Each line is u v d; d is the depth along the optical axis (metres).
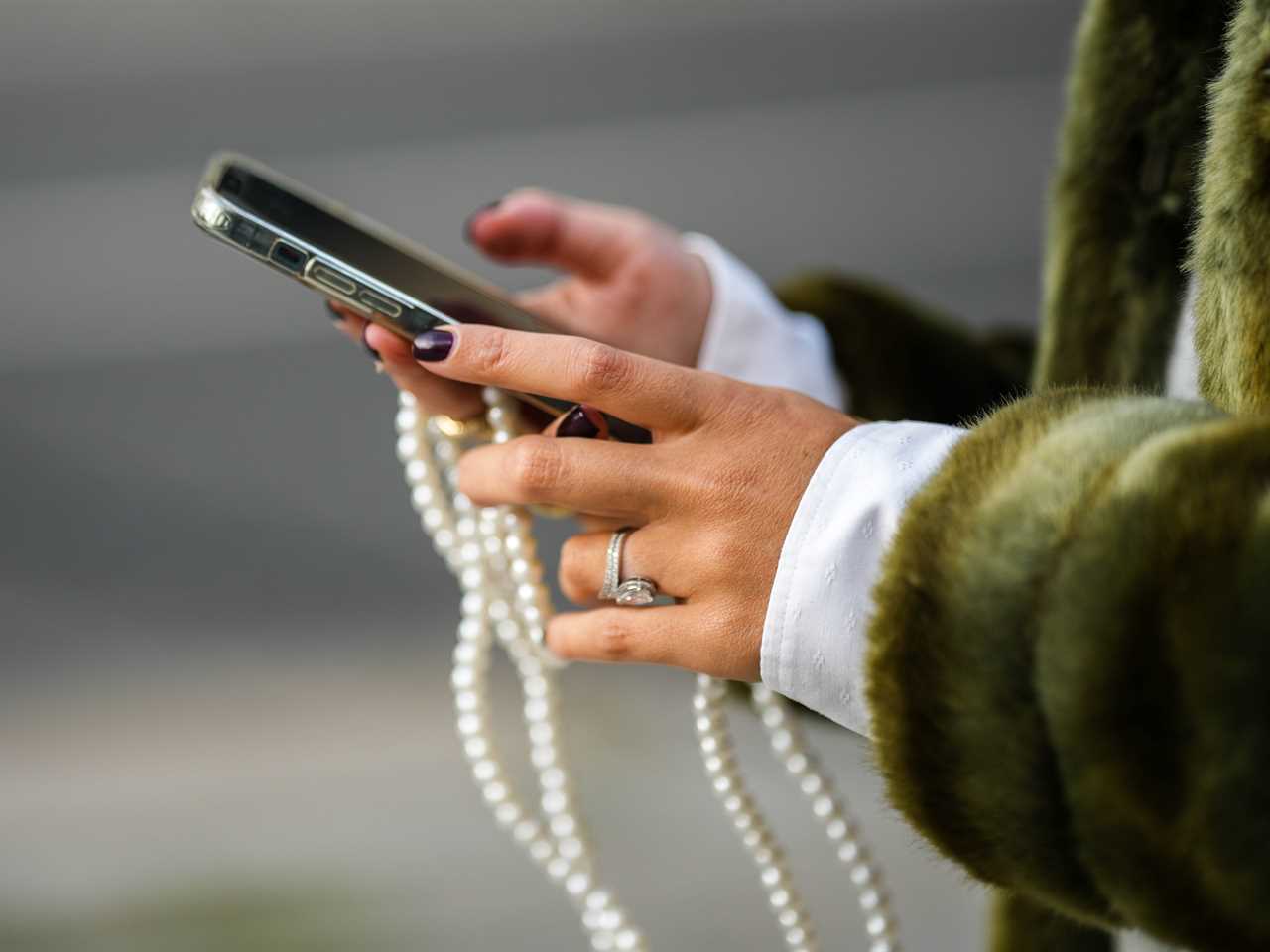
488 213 1.39
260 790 2.49
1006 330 1.37
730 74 5.76
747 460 0.77
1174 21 0.83
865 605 0.72
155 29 5.84
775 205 5.03
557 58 5.83
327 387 4.23
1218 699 0.51
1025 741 0.58
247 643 3.00
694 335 1.37
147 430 4.00
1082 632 0.54
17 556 3.38
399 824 2.38
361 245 0.95
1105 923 0.62
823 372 1.28
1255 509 0.53
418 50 5.84
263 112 5.43
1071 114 0.90
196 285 4.73
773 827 2.30
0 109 5.41
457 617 3.09
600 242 1.38
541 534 3.08
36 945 2.09
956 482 0.64
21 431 4.00
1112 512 0.56
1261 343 0.68
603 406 0.78
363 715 2.71
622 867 2.22
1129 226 0.88
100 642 3.02
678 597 0.79
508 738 2.59
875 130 5.42
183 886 2.24
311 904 2.18
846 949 2.04
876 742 0.65
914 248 4.79
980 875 0.65
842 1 6.28
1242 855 0.52
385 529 3.50
